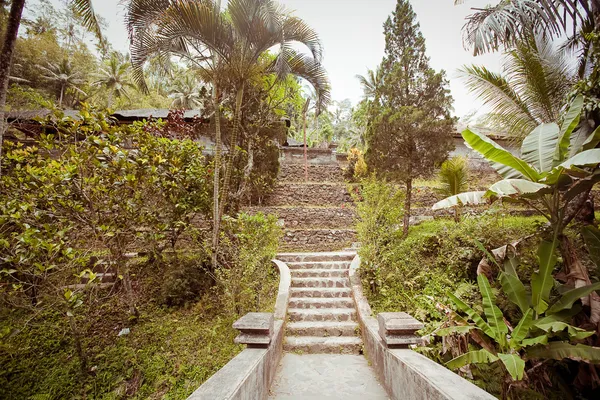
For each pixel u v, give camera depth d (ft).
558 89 19.19
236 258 16.02
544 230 14.76
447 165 25.54
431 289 15.88
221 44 16.47
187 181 18.57
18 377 12.50
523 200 12.82
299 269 21.34
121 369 12.75
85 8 17.12
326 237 28.94
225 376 7.45
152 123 19.19
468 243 17.65
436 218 28.84
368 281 17.22
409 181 23.95
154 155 16.96
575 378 12.17
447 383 6.92
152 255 18.78
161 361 12.90
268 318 10.93
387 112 23.50
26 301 14.66
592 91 14.16
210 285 17.47
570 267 12.07
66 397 11.68
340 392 10.42
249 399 7.75
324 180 44.70
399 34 25.11
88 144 14.94
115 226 15.12
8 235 14.62
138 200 15.92
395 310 15.21
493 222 18.84
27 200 14.02
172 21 15.56
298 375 11.74
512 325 13.43
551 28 16.19
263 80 20.42
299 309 16.92
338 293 18.28
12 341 13.82
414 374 7.99
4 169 17.22
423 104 23.32
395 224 19.34
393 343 10.22
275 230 19.42
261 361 9.25
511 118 20.79
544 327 9.93
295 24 17.53
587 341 11.14
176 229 18.66
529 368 12.52
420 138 22.93
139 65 16.46
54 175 14.08
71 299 12.20
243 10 16.03
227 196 21.21
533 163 13.57
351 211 32.35
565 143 12.33
